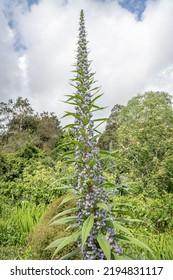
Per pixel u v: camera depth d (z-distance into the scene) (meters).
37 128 39.12
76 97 2.88
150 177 11.29
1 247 6.48
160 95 20.94
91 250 2.75
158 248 4.55
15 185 10.96
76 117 2.87
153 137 12.66
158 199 6.99
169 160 11.11
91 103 2.87
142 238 5.12
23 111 42.84
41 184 9.82
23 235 6.80
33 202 9.49
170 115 14.87
